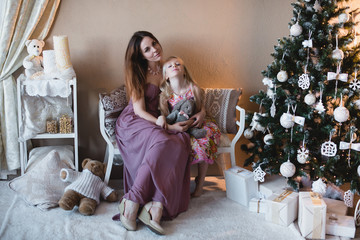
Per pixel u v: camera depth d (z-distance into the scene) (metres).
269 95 2.36
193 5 2.82
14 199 2.39
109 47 2.81
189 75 2.56
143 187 2.07
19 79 2.55
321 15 2.10
